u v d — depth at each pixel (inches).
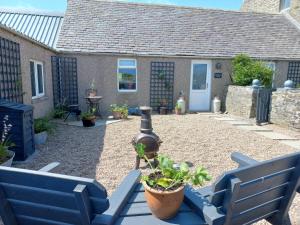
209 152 211.9
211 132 287.6
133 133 278.2
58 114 357.7
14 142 177.8
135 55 416.8
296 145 239.0
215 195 61.3
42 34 453.7
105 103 423.8
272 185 73.0
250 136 271.0
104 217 64.7
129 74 430.0
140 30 459.2
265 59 458.0
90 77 412.5
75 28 432.1
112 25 454.6
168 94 448.5
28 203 64.2
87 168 169.8
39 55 316.5
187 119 375.2
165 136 265.7
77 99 412.5
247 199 68.7
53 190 58.6
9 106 174.7
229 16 532.4
